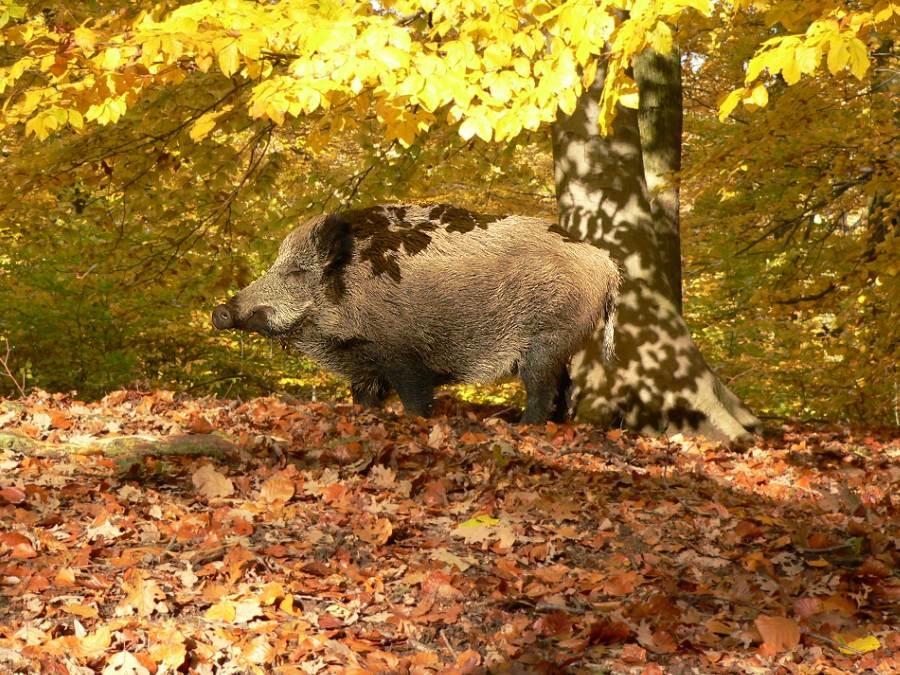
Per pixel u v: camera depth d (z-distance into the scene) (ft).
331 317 25.21
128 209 39.11
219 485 17.76
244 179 35.70
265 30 19.45
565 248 26.03
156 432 21.40
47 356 38.29
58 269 38.29
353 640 12.82
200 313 45.37
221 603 13.09
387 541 16.46
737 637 13.88
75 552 14.26
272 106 18.97
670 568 16.83
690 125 49.03
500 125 20.39
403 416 25.86
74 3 26.66
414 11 22.63
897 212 39.09
